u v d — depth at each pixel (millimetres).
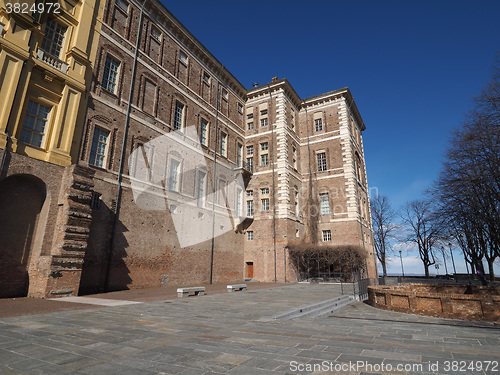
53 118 16406
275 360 5227
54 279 13836
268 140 35125
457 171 24000
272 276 30812
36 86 15656
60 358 5203
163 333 7164
